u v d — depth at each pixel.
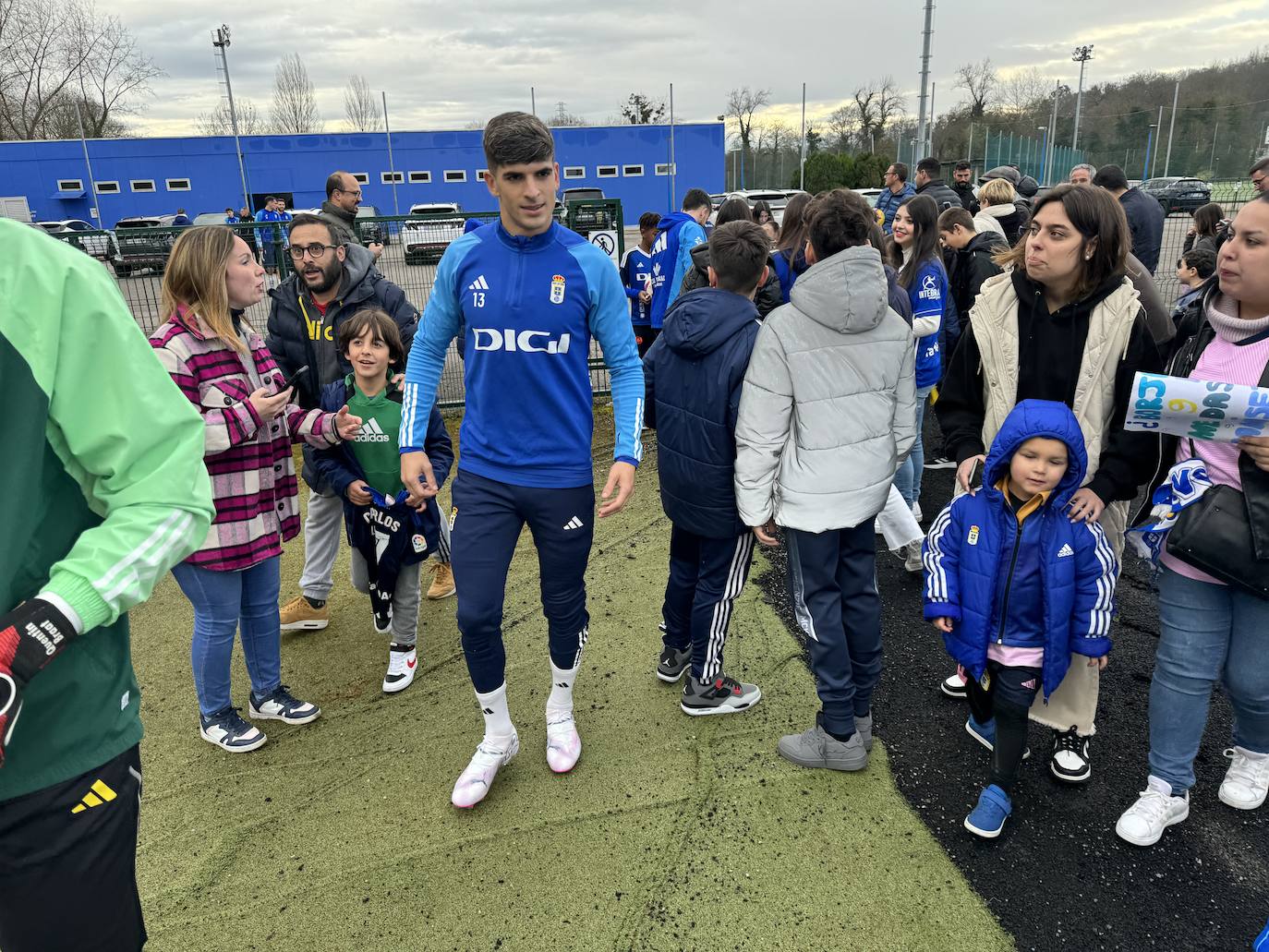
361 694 3.09
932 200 3.77
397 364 2.94
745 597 3.79
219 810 2.49
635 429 2.39
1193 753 2.21
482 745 2.54
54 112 39.84
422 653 3.38
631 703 2.97
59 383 1.12
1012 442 2.06
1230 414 1.79
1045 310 2.23
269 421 2.57
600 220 6.73
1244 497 1.90
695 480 2.51
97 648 1.23
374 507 2.87
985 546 2.19
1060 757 2.48
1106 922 2.00
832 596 2.46
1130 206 6.23
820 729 2.60
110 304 1.17
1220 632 2.11
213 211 32.66
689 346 2.39
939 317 3.78
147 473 1.18
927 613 2.29
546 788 2.54
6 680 1.01
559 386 2.25
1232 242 1.86
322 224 3.19
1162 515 2.05
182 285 2.39
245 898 2.16
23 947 1.26
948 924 2.01
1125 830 2.23
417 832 2.37
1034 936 1.97
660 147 36.50
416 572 3.03
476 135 34.25
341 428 2.75
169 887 2.20
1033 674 2.17
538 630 3.52
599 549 4.31
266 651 2.84
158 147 31.64
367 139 33.38
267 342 3.44
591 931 2.02
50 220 31.48
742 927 2.02
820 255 2.36
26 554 1.14
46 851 1.21
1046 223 2.08
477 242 2.24
